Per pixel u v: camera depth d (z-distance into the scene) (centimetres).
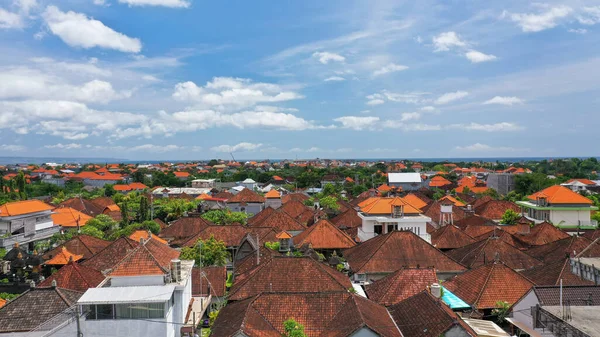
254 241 6244
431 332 3206
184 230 8206
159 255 4081
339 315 3562
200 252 5731
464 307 4081
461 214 10206
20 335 3447
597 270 4347
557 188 9356
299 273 4506
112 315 3359
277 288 4359
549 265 5031
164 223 10406
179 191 18288
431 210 10081
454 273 5422
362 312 3397
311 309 3672
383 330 3225
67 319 3422
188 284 4194
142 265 3772
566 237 6606
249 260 5584
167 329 3403
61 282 4434
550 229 7244
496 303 4194
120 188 18975
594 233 6862
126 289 3538
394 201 7262
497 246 6000
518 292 4356
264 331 3303
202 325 4344
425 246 5725
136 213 11069
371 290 4491
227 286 5347
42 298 3781
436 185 19625
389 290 4300
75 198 11731
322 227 6856
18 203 8169
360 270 5372
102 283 3806
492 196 15112
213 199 14762
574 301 3619
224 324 3488
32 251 7512
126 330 3353
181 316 3712
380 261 5488
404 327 3506
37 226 8300
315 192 18350
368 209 7425
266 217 8712
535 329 3522
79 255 6166
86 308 3356
